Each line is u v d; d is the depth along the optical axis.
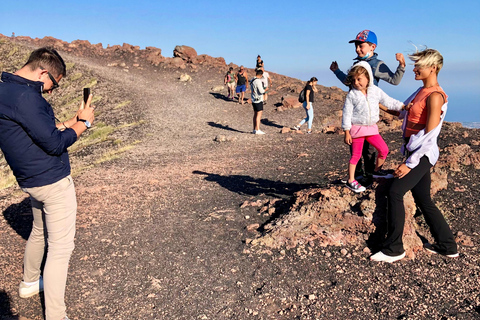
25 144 2.68
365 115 4.01
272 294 3.45
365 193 4.31
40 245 3.33
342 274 3.69
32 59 2.73
